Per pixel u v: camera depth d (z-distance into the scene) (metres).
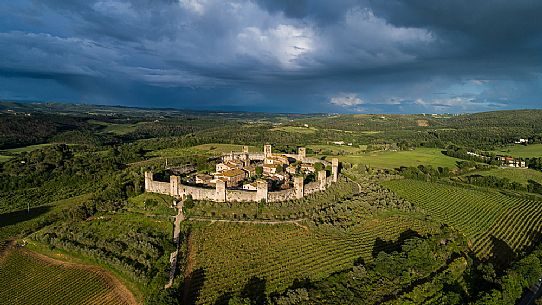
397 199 145.12
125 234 104.88
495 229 126.94
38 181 160.75
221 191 124.81
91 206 120.62
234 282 84.44
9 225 118.81
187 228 107.44
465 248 109.12
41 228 115.00
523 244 115.12
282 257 95.56
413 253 93.75
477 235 120.94
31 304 80.31
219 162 183.50
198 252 96.00
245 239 103.19
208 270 88.56
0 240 107.38
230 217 114.94
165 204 121.88
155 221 112.56
